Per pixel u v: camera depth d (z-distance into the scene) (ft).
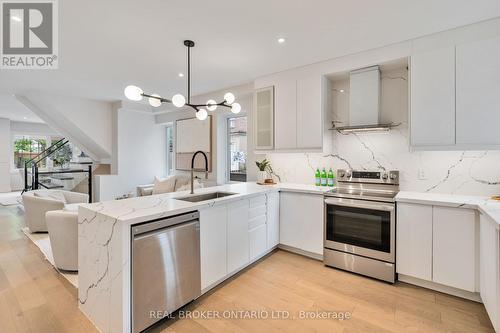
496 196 7.46
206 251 7.25
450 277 7.14
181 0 6.23
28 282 8.04
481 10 6.66
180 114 18.20
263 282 8.23
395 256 8.06
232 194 9.10
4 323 6.10
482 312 6.58
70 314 6.50
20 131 28.60
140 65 10.69
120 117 17.93
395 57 8.62
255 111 12.26
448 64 7.69
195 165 16.93
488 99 7.13
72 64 10.57
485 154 7.98
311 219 9.87
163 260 6.04
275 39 8.34
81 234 6.63
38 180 21.83
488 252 5.87
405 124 9.35
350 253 8.86
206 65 10.71
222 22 7.30
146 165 19.57
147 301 5.71
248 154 14.12
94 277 6.16
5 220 15.39
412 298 7.28
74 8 6.56
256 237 9.37
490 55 7.10
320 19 7.14
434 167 8.84
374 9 6.64
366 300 7.21
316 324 6.20
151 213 5.84
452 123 7.64
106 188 17.21
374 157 10.05
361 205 8.52
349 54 9.55
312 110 10.46
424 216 7.54
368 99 9.33
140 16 6.95
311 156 11.70
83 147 19.71
